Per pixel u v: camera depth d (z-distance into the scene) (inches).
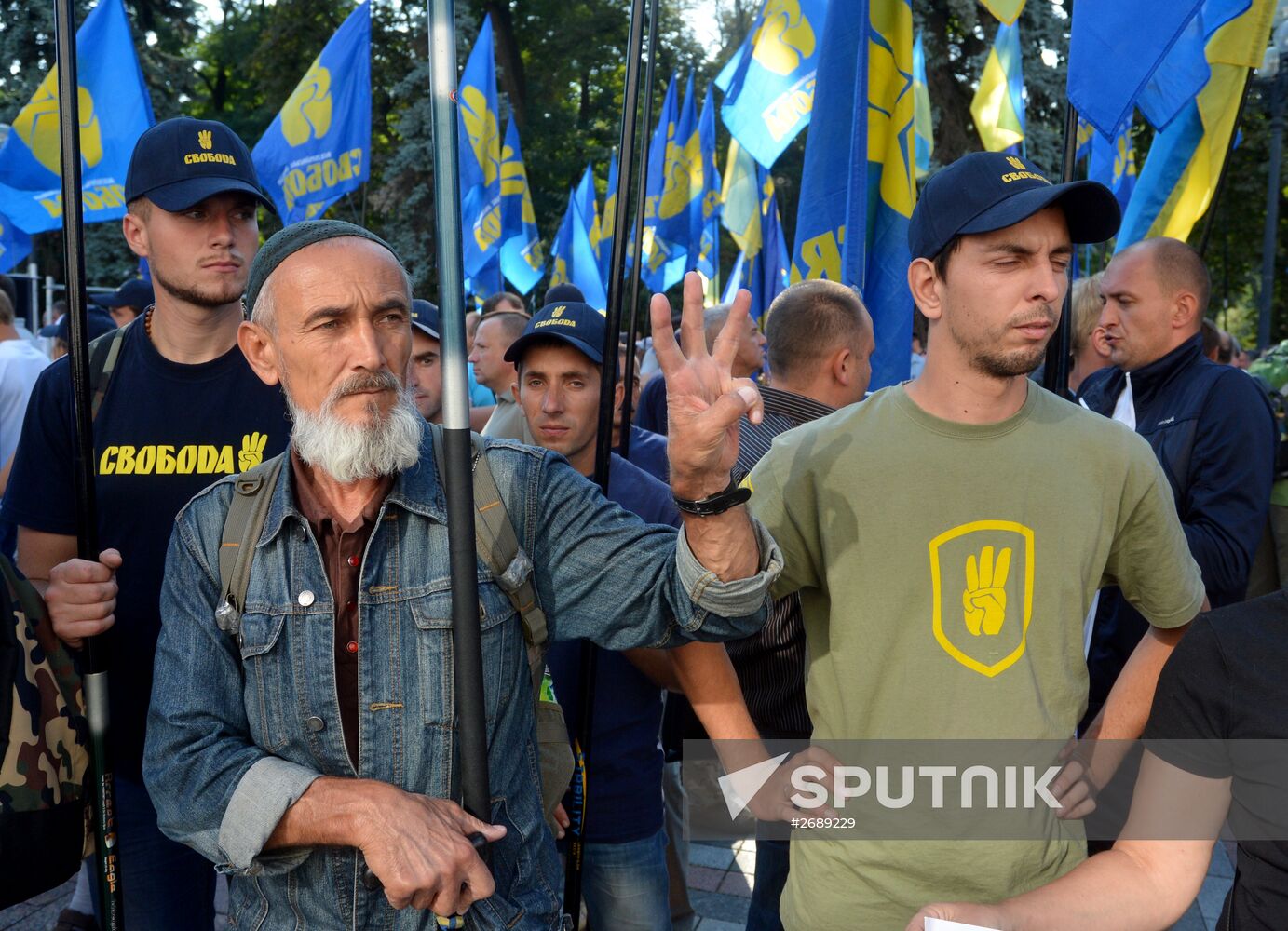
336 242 57.7
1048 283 65.9
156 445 89.0
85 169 211.3
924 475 68.9
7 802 60.8
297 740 57.1
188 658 58.1
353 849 56.6
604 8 1000.2
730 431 54.6
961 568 68.3
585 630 61.5
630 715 95.2
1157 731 61.8
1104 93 96.7
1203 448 109.1
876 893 69.7
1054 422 70.1
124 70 209.9
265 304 58.4
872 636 69.3
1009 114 290.2
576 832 82.5
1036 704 67.7
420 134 825.5
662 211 377.4
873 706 69.9
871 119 119.4
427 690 56.8
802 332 107.0
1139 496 70.7
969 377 68.6
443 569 58.0
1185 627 75.9
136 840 88.3
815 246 118.8
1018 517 68.0
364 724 56.2
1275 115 403.2
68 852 65.9
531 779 60.6
